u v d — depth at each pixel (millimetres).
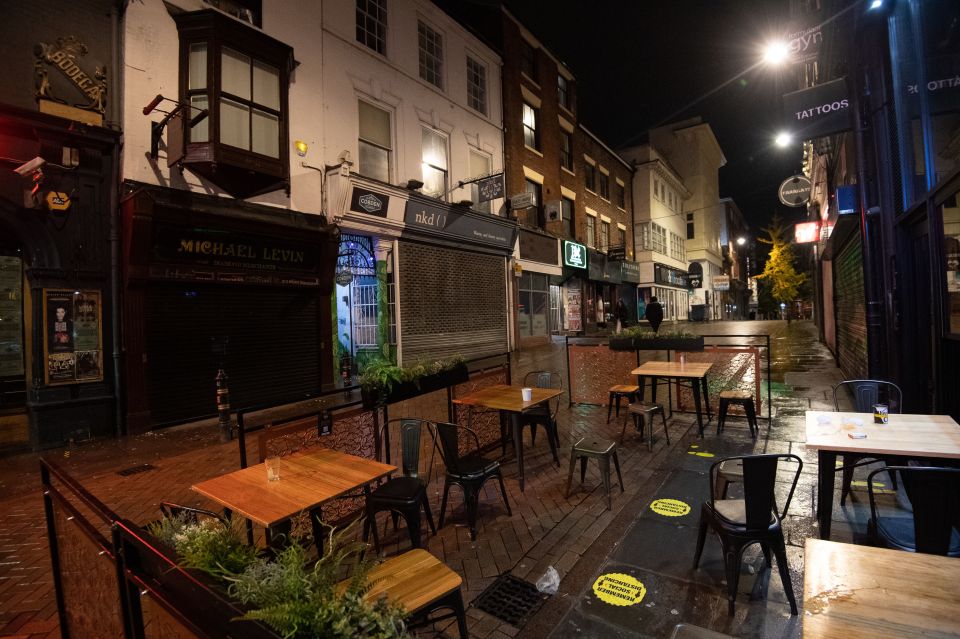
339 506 3863
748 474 2688
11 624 2783
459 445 5348
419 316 12484
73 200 6727
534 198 18906
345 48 10891
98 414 6801
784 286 39750
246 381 8500
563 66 21156
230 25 7980
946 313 4117
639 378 7242
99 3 7078
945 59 4383
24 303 7086
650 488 4512
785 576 2697
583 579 3074
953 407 4090
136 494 4660
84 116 6852
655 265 30328
